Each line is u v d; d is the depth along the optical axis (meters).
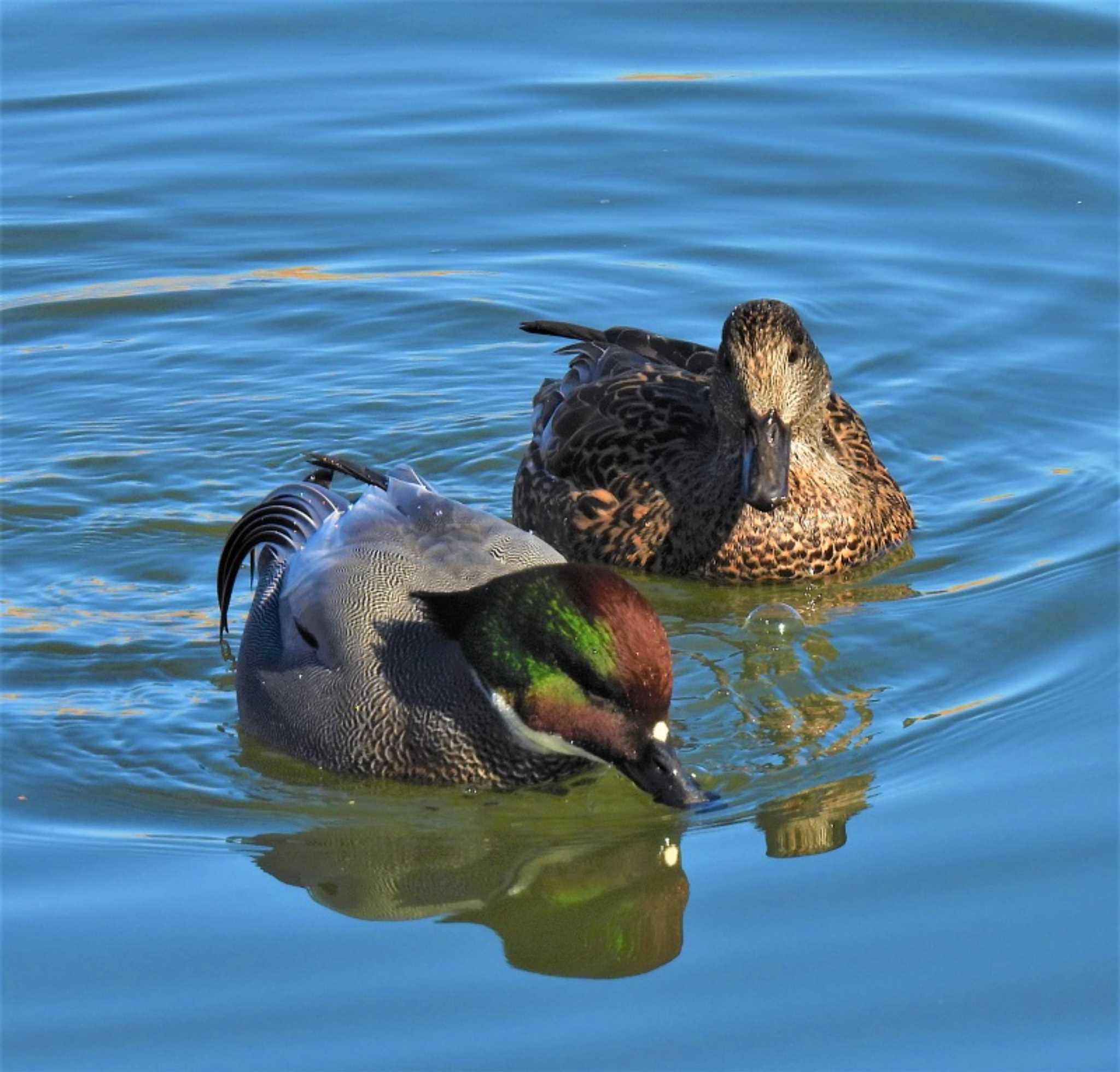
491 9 21.05
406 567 10.60
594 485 13.57
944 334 15.77
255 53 20.19
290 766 10.65
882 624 12.09
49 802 10.20
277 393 15.57
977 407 14.88
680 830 9.88
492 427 15.12
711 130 18.72
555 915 9.15
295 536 11.54
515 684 9.87
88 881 9.41
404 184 18.14
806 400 12.91
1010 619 11.99
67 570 12.95
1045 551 12.92
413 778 10.40
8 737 10.85
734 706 11.12
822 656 11.72
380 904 9.24
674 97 19.23
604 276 16.89
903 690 11.24
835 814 9.88
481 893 9.36
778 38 20.31
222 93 19.41
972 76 19.36
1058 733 10.57
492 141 18.70
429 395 15.59
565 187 18.02
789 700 11.19
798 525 12.91
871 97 19.05
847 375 15.35
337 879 9.46
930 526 13.48
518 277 16.95
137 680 11.56
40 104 19.19
